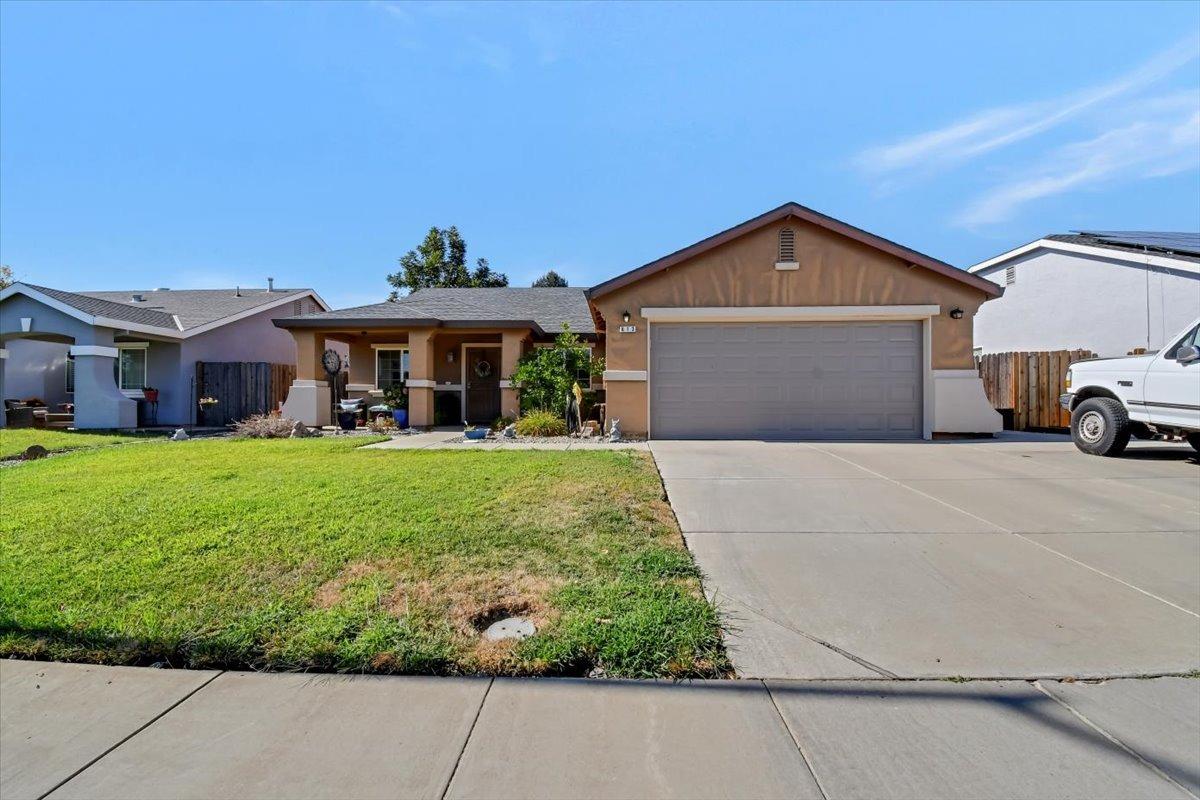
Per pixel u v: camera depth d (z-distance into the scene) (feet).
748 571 14.01
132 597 12.09
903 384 37.22
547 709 8.80
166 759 7.77
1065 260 50.67
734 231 36.52
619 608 11.54
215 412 58.23
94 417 47.37
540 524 16.53
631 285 37.55
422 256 122.11
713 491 21.52
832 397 37.32
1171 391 26.76
